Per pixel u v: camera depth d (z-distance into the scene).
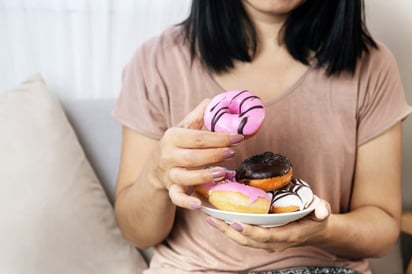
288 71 1.06
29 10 1.34
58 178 1.14
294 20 1.05
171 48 1.09
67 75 1.40
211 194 0.78
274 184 0.79
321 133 1.05
